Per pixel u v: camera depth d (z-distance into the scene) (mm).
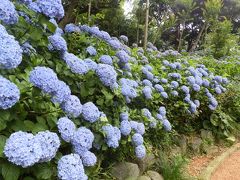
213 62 7918
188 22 18453
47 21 2002
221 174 4305
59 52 2408
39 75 1779
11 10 1847
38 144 1556
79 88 2576
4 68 1693
